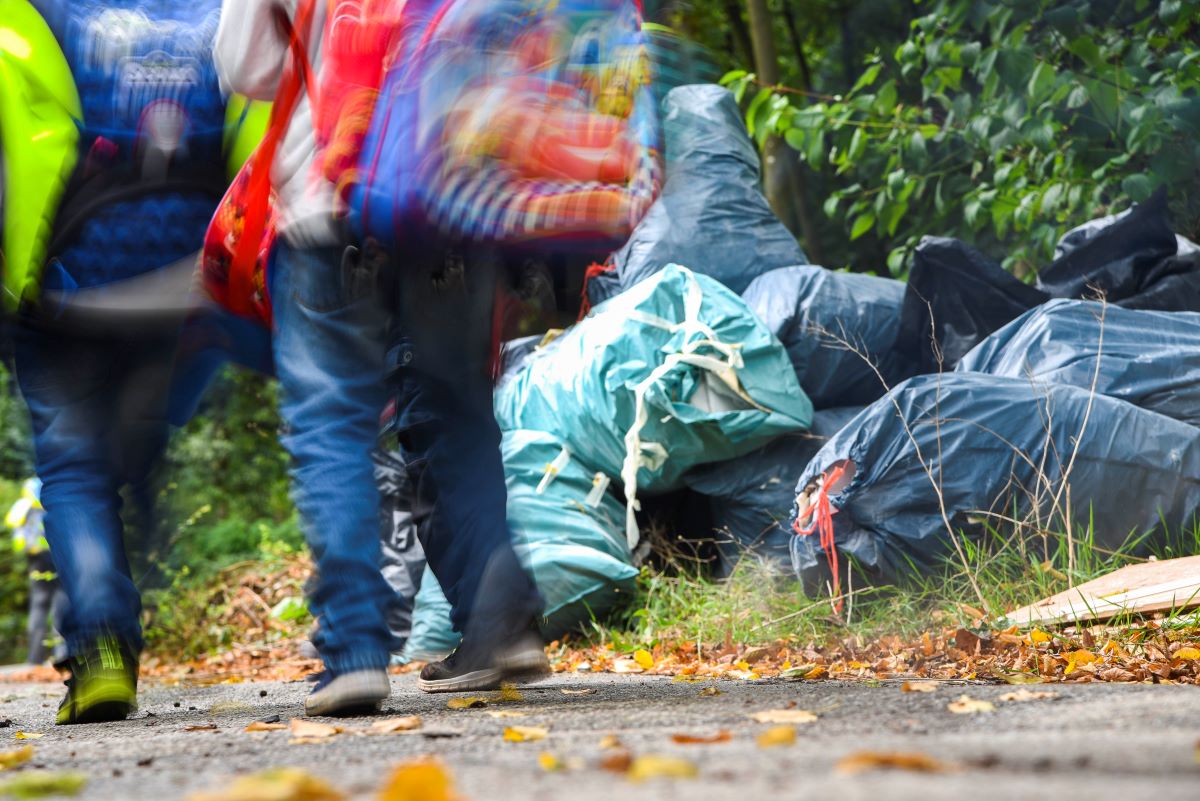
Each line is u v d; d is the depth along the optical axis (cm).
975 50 975
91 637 508
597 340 868
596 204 438
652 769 258
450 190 428
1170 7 914
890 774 248
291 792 233
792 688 481
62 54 488
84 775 317
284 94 435
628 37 448
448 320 455
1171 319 772
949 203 1105
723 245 936
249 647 1188
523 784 260
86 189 495
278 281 449
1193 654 520
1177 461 693
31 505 1442
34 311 502
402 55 426
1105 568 680
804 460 855
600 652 809
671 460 845
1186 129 902
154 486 575
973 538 707
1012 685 453
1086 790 221
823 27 1858
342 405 441
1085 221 985
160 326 505
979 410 714
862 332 880
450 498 477
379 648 434
